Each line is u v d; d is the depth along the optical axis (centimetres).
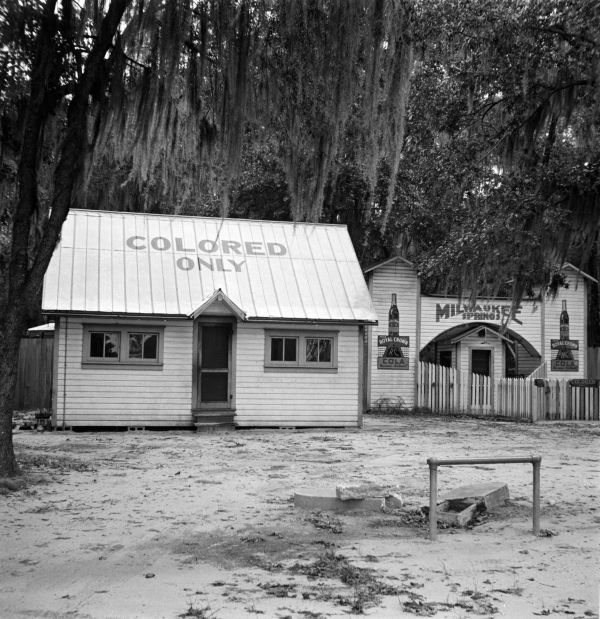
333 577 648
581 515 917
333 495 955
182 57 1198
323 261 2241
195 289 2039
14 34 1017
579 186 1672
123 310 1920
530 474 1255
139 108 1180
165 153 1284
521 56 1545
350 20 1027
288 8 1051
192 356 1989
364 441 1761
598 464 1384
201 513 916
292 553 733
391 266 2709
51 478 1162
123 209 2822
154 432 1919
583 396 2528
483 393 2570
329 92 1067
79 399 1919
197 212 3030
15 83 1084
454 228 2283
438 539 792
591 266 3259
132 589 614
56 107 1192
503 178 1758
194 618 541
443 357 2862
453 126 1741
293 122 1145
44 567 680
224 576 653
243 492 1062
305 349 2073
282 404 2045
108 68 1173
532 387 2448
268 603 576
